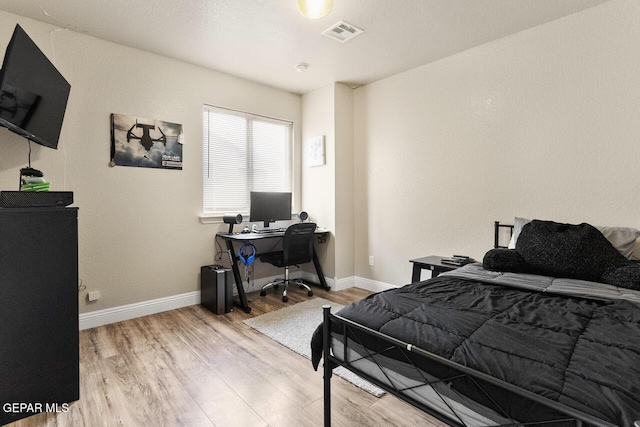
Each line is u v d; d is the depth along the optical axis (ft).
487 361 3.23
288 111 13.43
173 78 10.23
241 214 12.15
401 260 11.60
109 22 8.05
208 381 6.23
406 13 7.68
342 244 12.77
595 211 7.55
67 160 8.41
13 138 7.63
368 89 12.44
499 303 4.94
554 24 8.04
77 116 8.54
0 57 7.43
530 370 3.02
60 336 5.49
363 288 12.89
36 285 5.28
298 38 8.89
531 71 8.43
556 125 8.07
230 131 12.00
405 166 11.35
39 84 6.36
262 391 5.92
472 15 7.79
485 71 9.27
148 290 9.88
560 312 4.51
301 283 12.22
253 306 10.73
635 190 7.05
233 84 11.68
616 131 7.25
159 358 7.12
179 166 10.43
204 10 7.54
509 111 8.84
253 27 8.30
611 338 3.60
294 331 8.59
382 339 4.02
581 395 2.62
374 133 12.30
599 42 7.41
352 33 8.61
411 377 3.87
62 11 7.55
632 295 5.15
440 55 9.98
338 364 4.68
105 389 5.95
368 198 12.61
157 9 7.49
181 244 10.55
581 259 6.31
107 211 9.09
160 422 5.08
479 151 9.47
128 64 9.34
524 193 8.64
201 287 10.93
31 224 5.24
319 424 5.05
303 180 13.88
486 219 9.39
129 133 9.39
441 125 10.30
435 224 10.58
